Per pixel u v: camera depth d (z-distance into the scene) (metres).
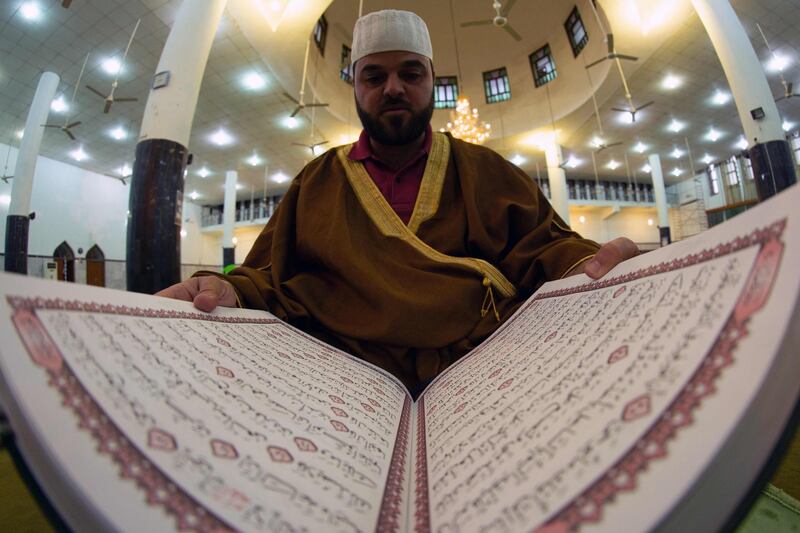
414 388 0.60
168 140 3.38
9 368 0.17
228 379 0.31
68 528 0.16
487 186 0.81
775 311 0.16
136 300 0.35
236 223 13.97
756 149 4.71
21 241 6.56
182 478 0.18
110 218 11.16
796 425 0.15
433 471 0.26
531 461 0.20
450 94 10.65
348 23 8.60
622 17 6.62
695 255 0.27
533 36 9.54
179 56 3.54
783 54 7.64
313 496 0.21
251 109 8.12
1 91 7.27
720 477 0.14
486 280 0.66
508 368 0.39
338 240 0.70
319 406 0.33
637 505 0.14
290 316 0.66
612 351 0.27
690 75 7.96
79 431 0.17
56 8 5.55
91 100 7.64
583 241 0.65
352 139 9.59
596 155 12.05
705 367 0.18
